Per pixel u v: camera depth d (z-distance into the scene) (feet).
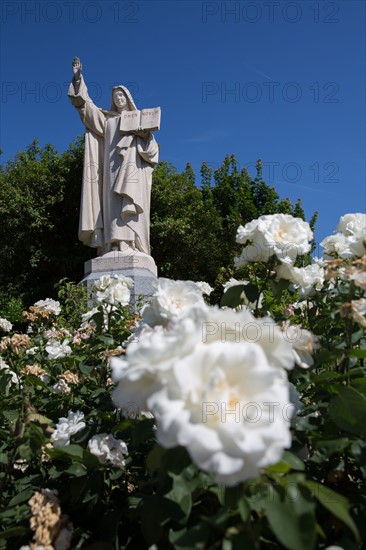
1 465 6.67
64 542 4.48
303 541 3.13
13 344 8.36
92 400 7.58
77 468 5.37
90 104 30.83
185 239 52.44
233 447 2.74
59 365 10.00
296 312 8.72
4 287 50.52
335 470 4.94
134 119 30.09
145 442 5.91
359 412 4.53
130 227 29.30
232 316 3.47
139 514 4.62
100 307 8.48
